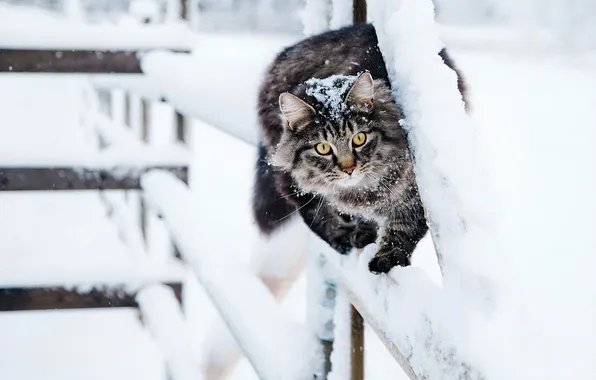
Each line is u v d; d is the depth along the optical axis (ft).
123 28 13.16
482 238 3.17
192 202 10.93
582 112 13.19
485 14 32.83
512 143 10.80
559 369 2.57
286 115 6.93
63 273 12.39
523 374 2.57
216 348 10.70
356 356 5.61
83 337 14.82
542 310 2.91
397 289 4.06
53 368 13.38
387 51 4.40
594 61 21.91
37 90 34.01
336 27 7.16
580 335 4.78
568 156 10.09
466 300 3.08
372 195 6.56
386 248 6.25
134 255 13.39
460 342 2.97
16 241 15.02
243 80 9.00
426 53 3.94
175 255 13.21
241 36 41.37
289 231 9.48
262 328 6.49
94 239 15.12
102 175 13.06
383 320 4.17
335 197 6.72
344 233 6.75
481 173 3.36
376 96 6.57
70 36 12.85
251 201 8.60
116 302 12.51
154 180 12.78
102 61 12.98
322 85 6.89
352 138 6.52
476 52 24.41
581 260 6.77
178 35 13.19
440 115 3.61
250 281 7.64
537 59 22.79
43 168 12.75
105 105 25.85
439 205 3.43
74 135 23.94
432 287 3.75
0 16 14.79
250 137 7.97
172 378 9.65
